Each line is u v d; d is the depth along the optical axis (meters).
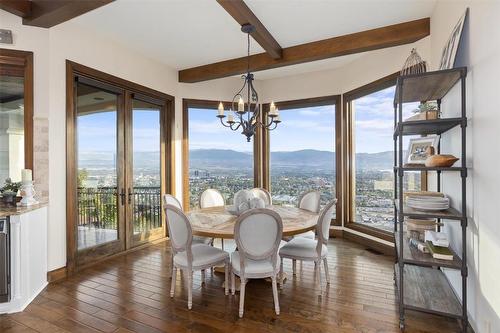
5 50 2.92
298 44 3.89
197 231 2.52
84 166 3.58
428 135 2.86
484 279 1.87
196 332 2.14
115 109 4.00
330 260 3.72
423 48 3.30
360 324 2.24
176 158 4.95
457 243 2.39
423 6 2.99
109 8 3.04
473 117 2.01
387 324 2.24
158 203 4.70
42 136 3.05
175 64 4.71
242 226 2.29
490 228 1.77
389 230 4.07
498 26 1.64
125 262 3.68
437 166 2.11
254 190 4.19
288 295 2.73
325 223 2.75
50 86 3.11
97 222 3.73
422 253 2.30
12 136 3.09
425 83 2.33
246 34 3.65
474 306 2.04
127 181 4.13
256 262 2.43
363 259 3.75
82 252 3.50
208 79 4.87
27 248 2.59
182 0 2.91
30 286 2.64
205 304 2.57
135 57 4.17
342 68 4.84
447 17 2.60
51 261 3.08
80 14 2.81
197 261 2.54
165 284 3.00
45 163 3.06
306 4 2.93
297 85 5.25
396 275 2.78
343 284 2.97
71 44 3.31
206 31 3.58
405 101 2.91
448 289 2.44
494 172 1.71
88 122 3.62
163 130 4.80
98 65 3.62
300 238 3.21
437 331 2.14
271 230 2.34
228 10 2.84
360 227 4.51
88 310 2.46
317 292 2.79
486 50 1.79
